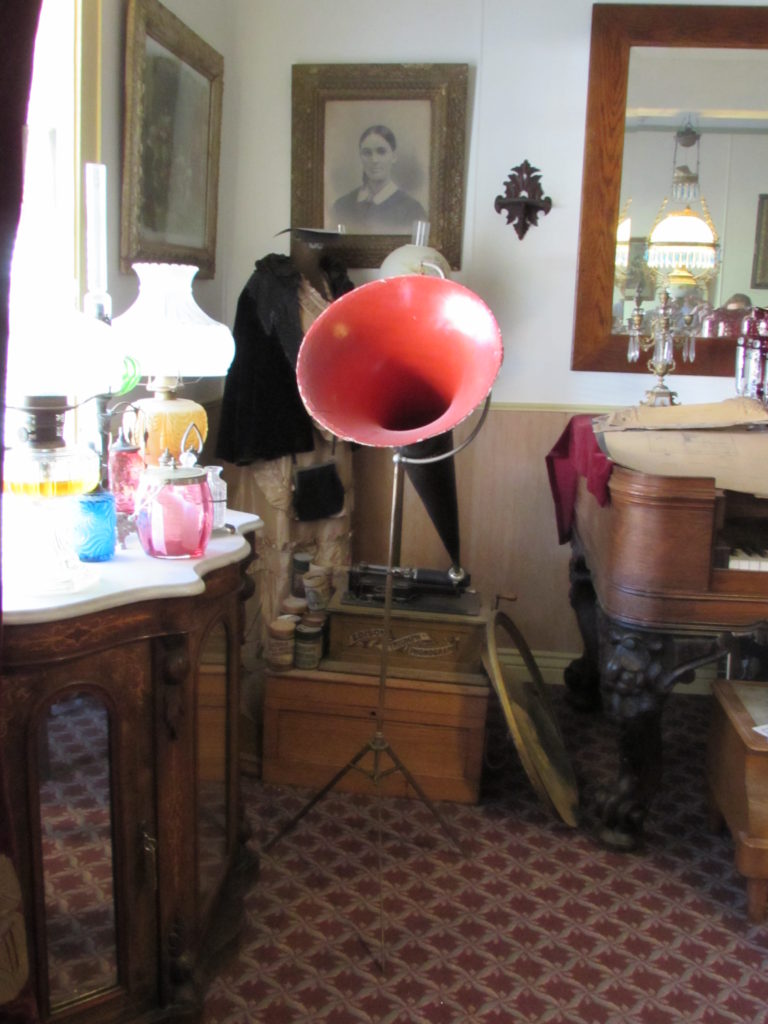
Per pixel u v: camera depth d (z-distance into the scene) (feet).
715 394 11.05
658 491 7.26
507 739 10.34
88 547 5.70
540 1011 6.32
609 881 7.86
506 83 10.75
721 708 8.03
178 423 6.82
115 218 7.84
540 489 11.43
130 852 5.53
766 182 10.58
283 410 9.73
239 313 9.68
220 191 10.77
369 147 10.88
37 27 4.35
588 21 10.55
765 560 7.39
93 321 5.30
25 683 4.87
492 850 8.25
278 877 7.73
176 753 5.64
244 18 10.81
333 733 9.09
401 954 6.84
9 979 4.89
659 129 10.55
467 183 10.96
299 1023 6.14
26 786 4.97
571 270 11.00
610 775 9.62
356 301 6.91
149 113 8.20
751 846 7.16
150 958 5.79
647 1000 6.46
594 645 10.65
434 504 9.47
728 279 10.79
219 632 6.30
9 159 4.33
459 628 9.09
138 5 7.64
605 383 11.18
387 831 8.50
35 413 5.02
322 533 10.52
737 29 10.29
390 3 10.71
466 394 6.66
